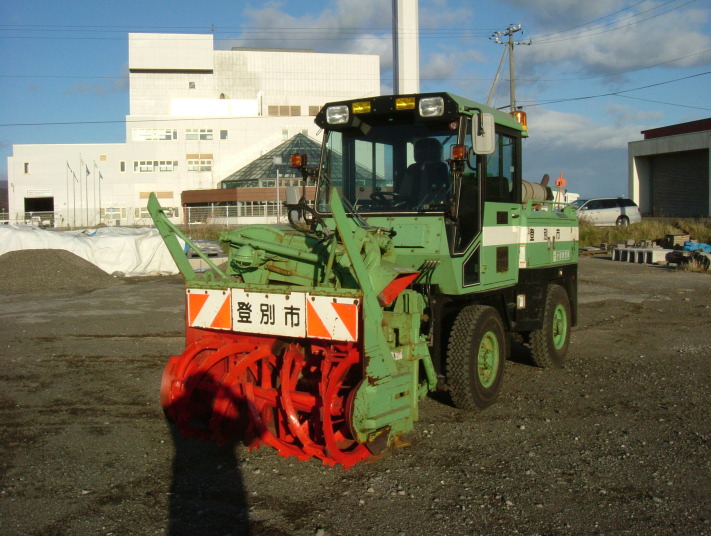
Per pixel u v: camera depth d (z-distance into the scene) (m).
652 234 31.62
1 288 17.53
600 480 5.19
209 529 4.39
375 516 4.57
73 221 61.38
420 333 6.31
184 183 67.12
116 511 4.67
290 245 5.91
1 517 4.57
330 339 5.08
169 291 17.27
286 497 4.88
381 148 6.94
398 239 6.50
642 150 48.78
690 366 9.13
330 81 83.25
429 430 6.36
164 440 6.13
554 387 8.01
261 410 5.59
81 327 12.14
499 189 7.39
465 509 4.68
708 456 5.70
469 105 6.88
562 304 9.25
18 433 6.34
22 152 64.75
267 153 63.19
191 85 80.38
